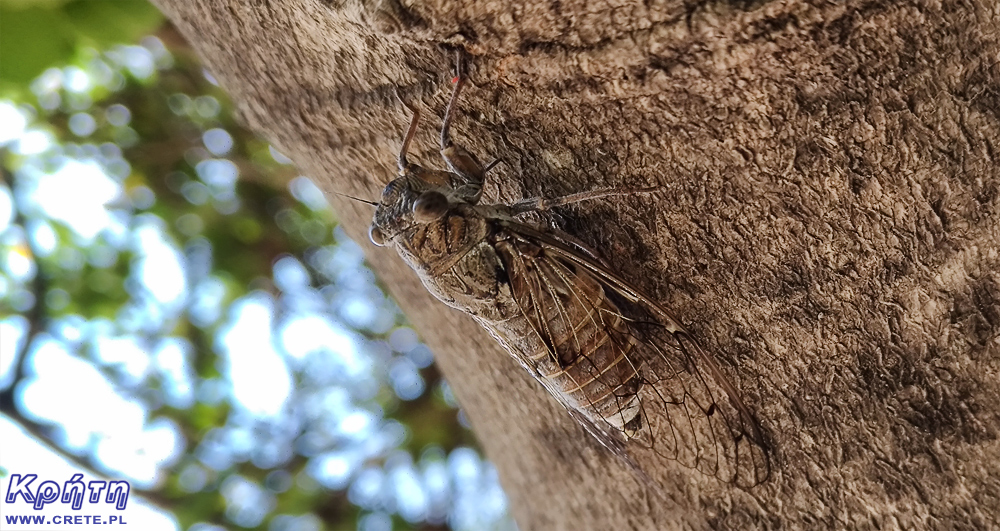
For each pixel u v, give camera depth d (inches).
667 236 2.3
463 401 4.1
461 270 2.4
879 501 2.3
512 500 4.3
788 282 2.2
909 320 2.1
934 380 2.2
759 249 2.2
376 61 2.3
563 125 2.2
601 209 2.4
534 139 2.3
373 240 2.5
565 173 2.3
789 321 2.3
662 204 2.2
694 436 2.6
